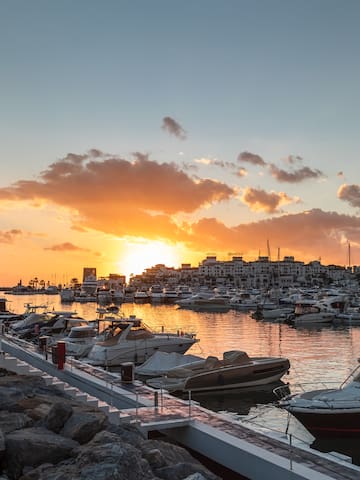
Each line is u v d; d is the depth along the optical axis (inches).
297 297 3885.3
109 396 775.1
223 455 530.3
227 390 1049.5
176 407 674.8
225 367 1061.8
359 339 1979.6
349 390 771.4
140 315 3366.1
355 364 1385.3
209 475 425.1
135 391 768.3
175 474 414.9
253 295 4256.9
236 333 2204.7
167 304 5027.1
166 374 1075.9
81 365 1018.1
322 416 717.9
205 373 1029.8
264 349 1705.2
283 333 2201.0
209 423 602.5
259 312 2997.0
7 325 1985.7
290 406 735.7
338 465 463.5
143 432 573.9
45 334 1664.6
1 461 414.9
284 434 600.7
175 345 1374.3
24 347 1227.2
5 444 416.2
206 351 1664.6
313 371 1274.6
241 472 503.8
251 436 551.5
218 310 3848.4
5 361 780.6
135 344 1317.7
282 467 455.8
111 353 1282.0
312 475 435.5
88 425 462.0
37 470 386.9
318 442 730.2
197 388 1019.3
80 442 454.0
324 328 2422.5
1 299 2758.4
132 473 362.0
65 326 1733.5
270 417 856.9
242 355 1110.4
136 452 382.6
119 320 1406.3
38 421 489.4
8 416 486.3
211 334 2169.0
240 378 1060.5
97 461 366.9
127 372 837.8
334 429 722.2
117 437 435.8
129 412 642.8
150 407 673.6
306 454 493.0
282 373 1130.7
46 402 565.6
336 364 1386.6
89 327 1493.6
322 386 1079.0
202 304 3991.1
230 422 608.4
